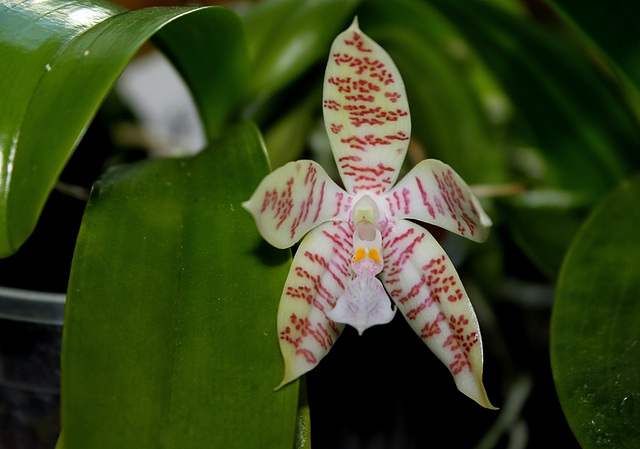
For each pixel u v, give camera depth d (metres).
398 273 0.24
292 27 0.29
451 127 0.32
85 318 0.22
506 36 0.30
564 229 0.30
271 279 0.23
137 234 0.24
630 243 0.25
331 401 0.29
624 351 0.24
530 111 0.31
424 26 0.31
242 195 0.24
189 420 0.22
